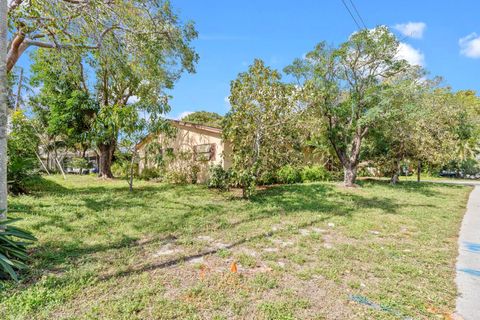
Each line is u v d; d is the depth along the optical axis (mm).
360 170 23562
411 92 12125
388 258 4277
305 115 10648
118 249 4262
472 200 11156
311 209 7730
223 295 2965
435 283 3453
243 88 8734
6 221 3580
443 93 17375
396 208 8570
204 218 6352
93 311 2580
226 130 9141
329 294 3094
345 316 2664
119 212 6684
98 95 14781
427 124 15227
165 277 3367
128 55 9070
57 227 5250
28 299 2691
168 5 8922
